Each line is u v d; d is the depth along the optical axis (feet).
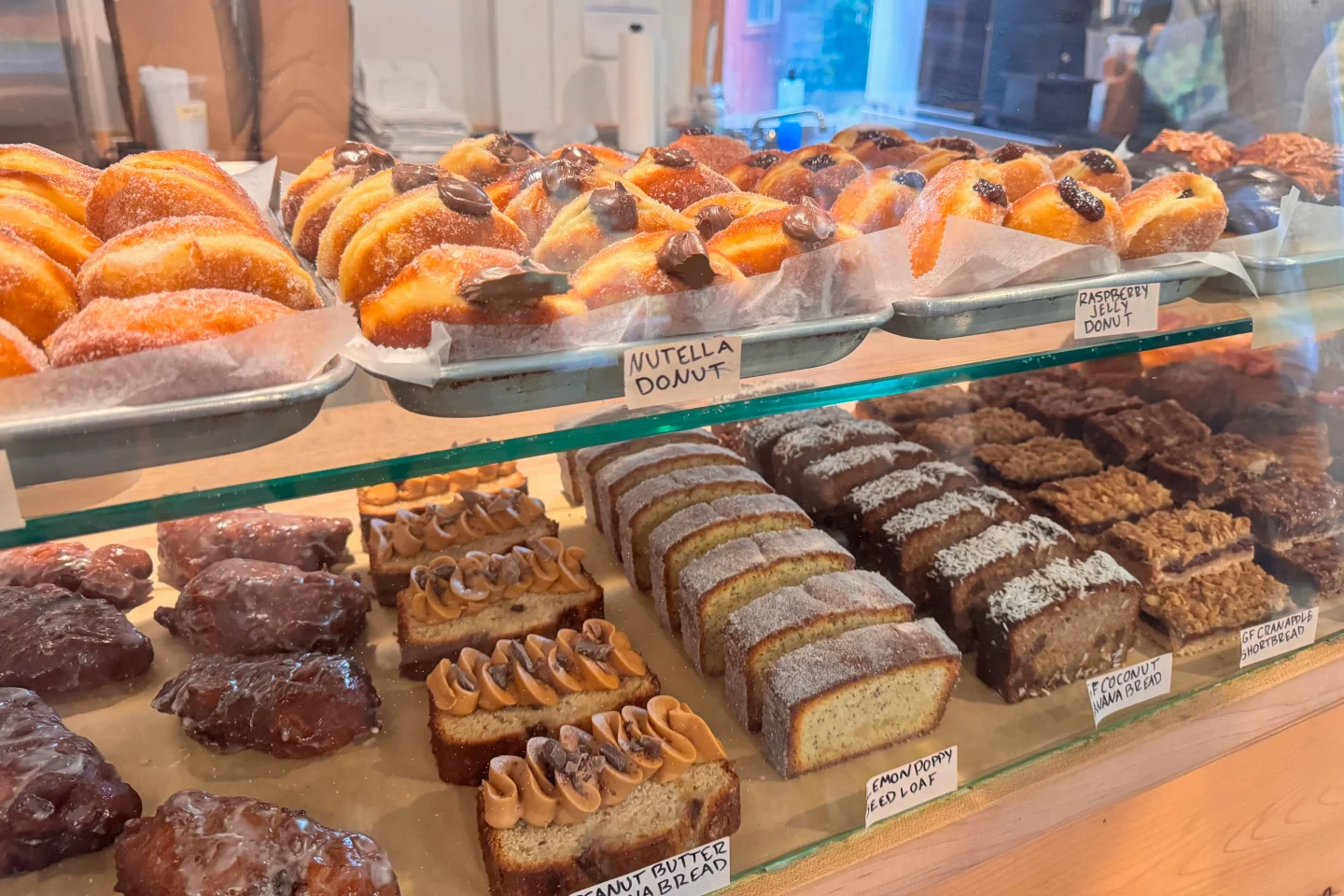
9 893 3.58
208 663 4.43
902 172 4.67
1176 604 5.22
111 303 2.82
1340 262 5.08
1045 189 4.35
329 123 4.92
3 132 4.37
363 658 4.89
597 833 3.73
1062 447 6.26
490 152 4.62
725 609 4.84
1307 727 5.60
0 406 2.55
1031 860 4.82
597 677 4.36
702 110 5.31
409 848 3.86
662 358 3.36
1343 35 5.76
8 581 4.72
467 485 5.73
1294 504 5.53
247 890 3.31
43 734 3.86
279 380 2.85
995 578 5.02
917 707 4.53
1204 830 5.45
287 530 5.17
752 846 4.00
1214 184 4.83
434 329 3.07
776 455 6.01
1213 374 6.37
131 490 2.76
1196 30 5.76
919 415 6.61
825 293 3.73
